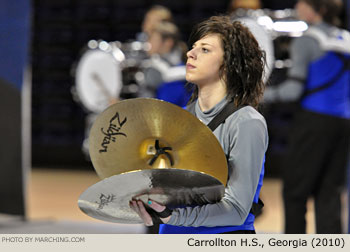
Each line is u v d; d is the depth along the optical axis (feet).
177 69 28.81
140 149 12.69
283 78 29.35
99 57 37.37
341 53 26.04
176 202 12.07
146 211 12.02
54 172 65.16
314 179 26.45
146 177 11.07
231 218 12.05
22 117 38.63
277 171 61.16
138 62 36.99
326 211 26.45
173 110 11.87
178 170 10.84
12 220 39.29
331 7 26.37
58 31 67.36
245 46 13.07
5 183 38.58
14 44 38.14
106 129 12.66
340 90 26.30
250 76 12.98
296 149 26.58
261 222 39.83
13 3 37.99
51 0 67.21
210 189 11.51
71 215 41.86
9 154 38.58
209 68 12.89
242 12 29.91
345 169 27.02
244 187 11.98
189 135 12.03
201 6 63.82
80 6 67.05
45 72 67.41
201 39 13.23
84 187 55.11
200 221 12.01
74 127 67.41
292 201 26.58
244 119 12.29
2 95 38.34
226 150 12.55
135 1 66.08
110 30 66.69
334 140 26.30
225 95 12.98
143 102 12.00
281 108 59.72
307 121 26.25
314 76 26.14
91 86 37.40
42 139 67.97
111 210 12.40
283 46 30.22
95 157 13.03
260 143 12.16
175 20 64.13
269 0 60.23
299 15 27.20
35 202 47.21
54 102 67.56
